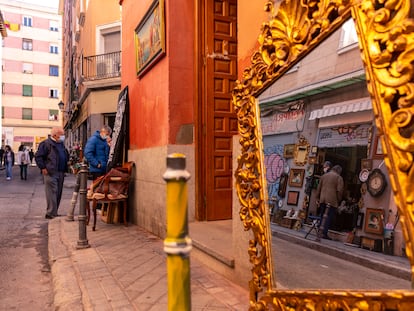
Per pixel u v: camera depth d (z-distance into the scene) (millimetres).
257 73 2633
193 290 3199
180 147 4973
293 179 2268
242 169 2820
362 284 1738
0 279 4117
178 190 1301
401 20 1564
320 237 2027
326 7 1994
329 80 1979
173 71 4965
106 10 16516
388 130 1575
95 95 17094
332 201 1957
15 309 3320
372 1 1698
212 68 5051
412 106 1498
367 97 1743
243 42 3123
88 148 7641
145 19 5828
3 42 50812
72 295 3297
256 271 2562
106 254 4512
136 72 6551
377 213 1686
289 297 2170
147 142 5965
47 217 7914
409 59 1526
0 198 11156
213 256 3672
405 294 1484
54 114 54125
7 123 50938
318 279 2008
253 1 2969
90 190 6285
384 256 1632
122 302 3014
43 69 53438
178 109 4992
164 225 5176
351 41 1830
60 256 4562
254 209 2627
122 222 6809
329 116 2004
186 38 5051
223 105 5125
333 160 1955
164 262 4148
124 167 6859
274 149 2467
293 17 2285
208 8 5043
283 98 2379
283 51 2355
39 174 23562
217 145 5082
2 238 6098
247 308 2816
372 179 1718
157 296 3137
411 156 1486
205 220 4984
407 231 1478
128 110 7227
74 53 24828
